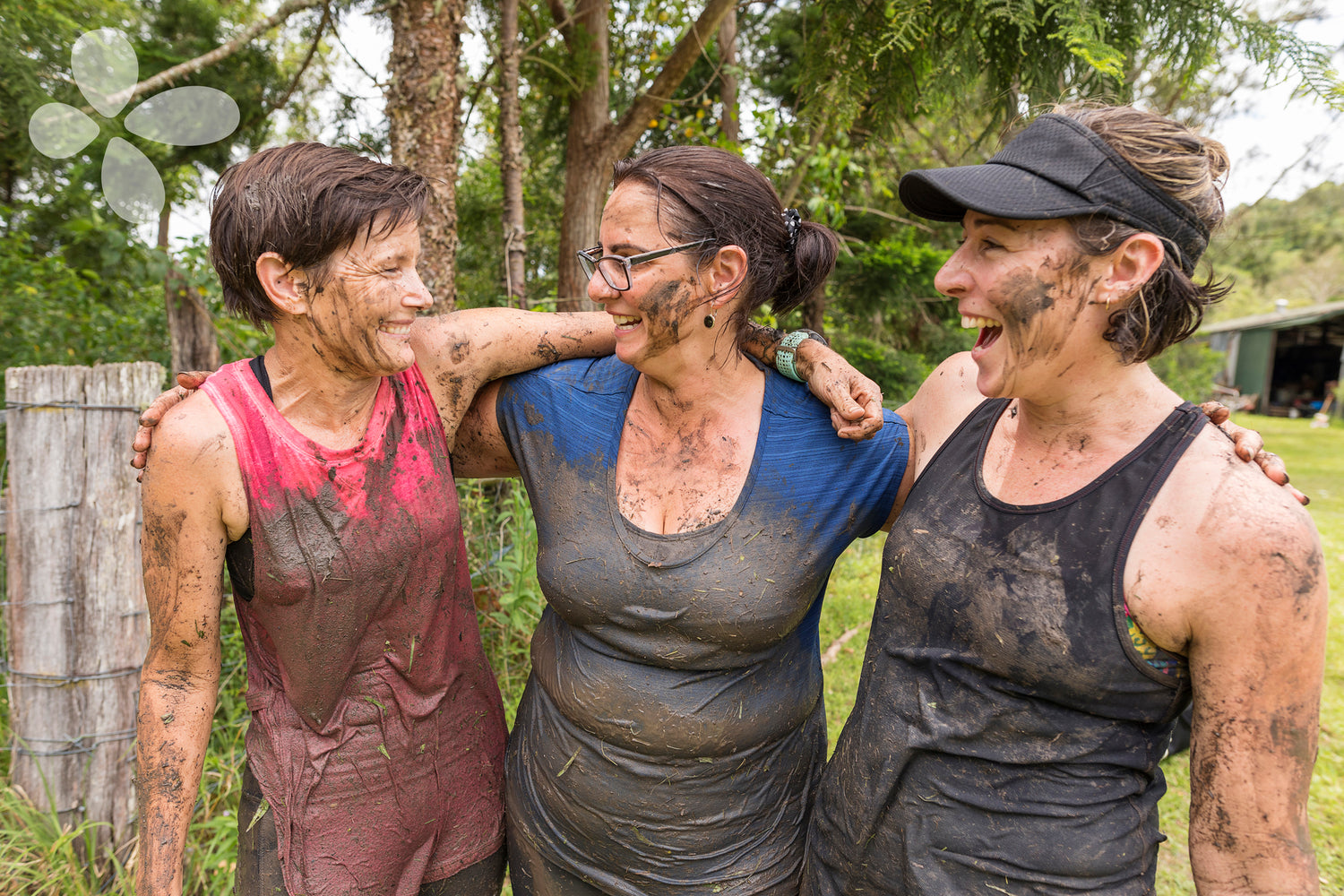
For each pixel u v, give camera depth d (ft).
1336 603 16.02
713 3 13.51
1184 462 3.20
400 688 4.36
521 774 4.88
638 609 4.25
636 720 4.31
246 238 3.63
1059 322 3.24
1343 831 8.86
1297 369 76.64
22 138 14.99
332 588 4.03
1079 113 3.31
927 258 20.30
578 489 4.47
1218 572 2.97
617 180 4.22
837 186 15.94
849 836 4.00
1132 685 3.24
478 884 4.90
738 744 4.38
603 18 14.56
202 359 9.35
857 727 4.03
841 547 4.48
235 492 3.84
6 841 7.14
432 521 4.30
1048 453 3.55
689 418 4.44
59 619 7.25
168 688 4.11
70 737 7.34
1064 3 7.35
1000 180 3.21
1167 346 3.30
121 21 16.63
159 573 3.93
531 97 17.30
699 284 4.11
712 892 4.49
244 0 18.30
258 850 4.27
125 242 10.27
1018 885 3.48
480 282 17.39
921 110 10.11
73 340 13.39
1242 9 7.41
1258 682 2.97
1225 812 3.09
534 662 4.92
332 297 3.69
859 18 9.20
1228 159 3.34
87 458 7.21
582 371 4.76
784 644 4.52
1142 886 3.41
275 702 4.27
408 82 9.14
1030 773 3.48
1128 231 3.10
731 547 4.21
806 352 4.46
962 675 3.58
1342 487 28.58
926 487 3.95
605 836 4.50
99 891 7.23
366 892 4.34
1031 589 3.35
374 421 4.16
